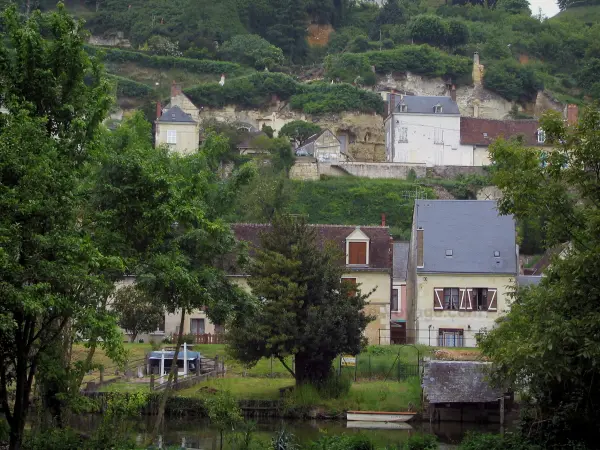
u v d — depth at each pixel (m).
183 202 36.53
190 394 52.19
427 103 131.62
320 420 51.44
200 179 40.81
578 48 186.50
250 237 71.19
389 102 141.12
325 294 54.44
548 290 34.31
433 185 121.06
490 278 69.12
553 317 32.81
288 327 52.59
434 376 51.38
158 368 58.88
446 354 59.94
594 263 32.72
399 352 61.25
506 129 133.25
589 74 170.88
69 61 33.19
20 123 29.97
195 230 38.41
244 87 148.88
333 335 53.16
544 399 39.34
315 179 121.56
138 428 46.44
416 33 177.38
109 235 34.28
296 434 46.56
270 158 122.00
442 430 49.25
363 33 186.38
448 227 71.56
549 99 163.12
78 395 35.50
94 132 34.09
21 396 30.91
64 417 36.09
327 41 185.12
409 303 77.56
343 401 52.47
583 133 34.91
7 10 33.41
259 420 51.16
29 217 29.55
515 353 33.94
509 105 162.38
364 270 68.62
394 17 189.25
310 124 139.25
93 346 33.25
